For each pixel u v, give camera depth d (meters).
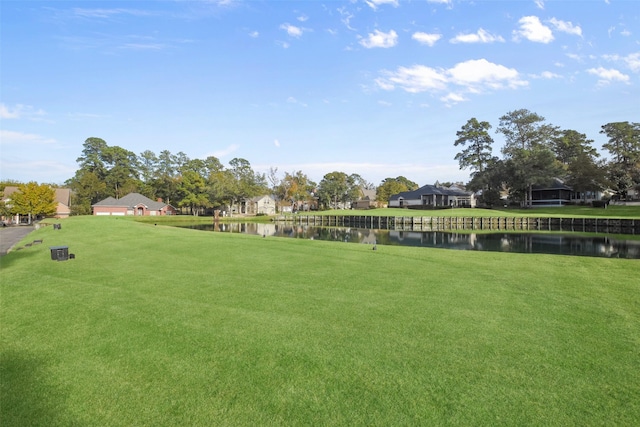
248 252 15.05
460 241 35.12
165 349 5.39
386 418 3.74
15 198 55.12
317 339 5.72
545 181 62.91
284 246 16.98
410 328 6.21
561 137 77.56
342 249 16.09
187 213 97.06
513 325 6.36
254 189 97.75
